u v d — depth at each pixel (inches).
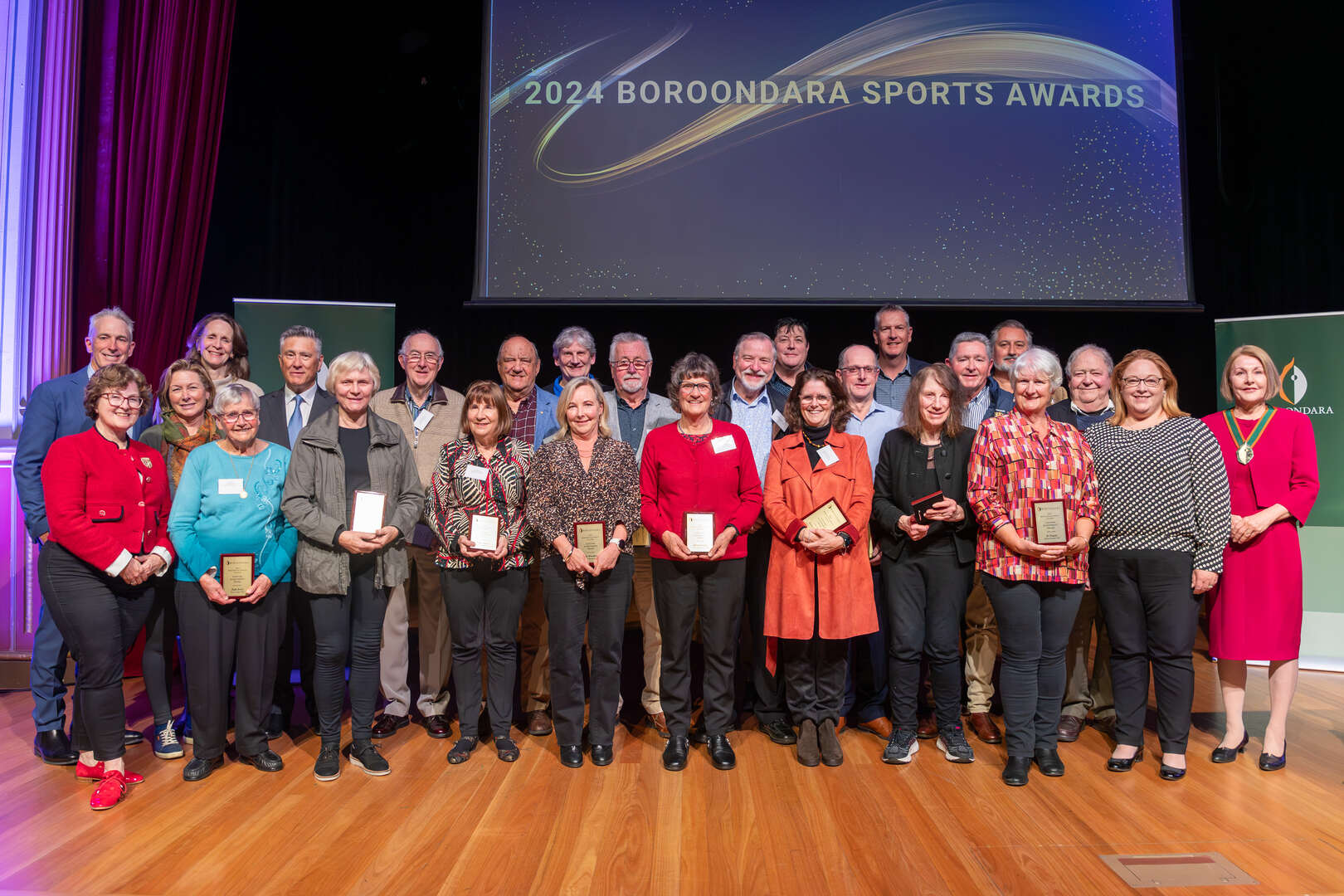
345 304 179.2
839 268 183.2
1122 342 212.7
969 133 184.7
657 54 185.8
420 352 135.9
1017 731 109.7
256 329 175.5
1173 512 108.7
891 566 118.6
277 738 127.5
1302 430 115.3
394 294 208.5
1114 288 183.9
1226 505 108.7
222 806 102.2
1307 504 112.8
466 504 116.3
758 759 118.0
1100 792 105.4
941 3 186.1
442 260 210.1
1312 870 85.0
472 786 108.2
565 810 100.7
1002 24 186.1
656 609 117.1
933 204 183.8
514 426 140.3
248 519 110.7
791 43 185.6
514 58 186.1
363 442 118.3
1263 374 116.3
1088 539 108.8
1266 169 205.5
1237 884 82.3
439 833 94.6
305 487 112.2
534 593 134.3
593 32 186.1
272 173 202.2
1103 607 114.3
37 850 90.7
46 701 119.5
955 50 185.5
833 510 113.0
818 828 95.3
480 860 88.0
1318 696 148.7
